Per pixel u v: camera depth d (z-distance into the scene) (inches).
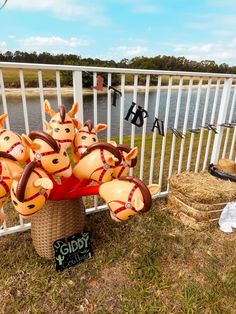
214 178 115.3
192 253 92.0
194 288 76.9
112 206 68.9
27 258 85.0
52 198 72.4
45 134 62.3
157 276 80.8
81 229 84.4
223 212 105.2
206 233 102.7
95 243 93.2
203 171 124.2
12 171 60.1
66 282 77.4
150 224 105.5
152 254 89.3
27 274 79.1
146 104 104.3
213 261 88.7
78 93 88.7
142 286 77.4
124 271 82.5
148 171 158.6
